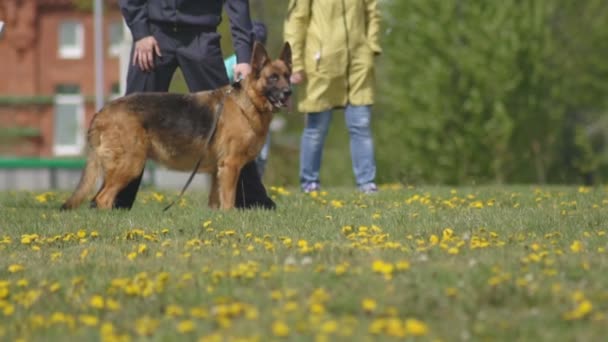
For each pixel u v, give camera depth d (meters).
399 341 6.94
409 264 9.14
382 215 13.18
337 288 8.32
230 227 12.16
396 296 8.02
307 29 17.73
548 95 55.19
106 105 14.02
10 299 8.63
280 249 10.41
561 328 7.21
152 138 13.94
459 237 11.02
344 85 17.70
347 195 16.84
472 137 53.09
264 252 10.25
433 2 54.22
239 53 14.23
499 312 7.68
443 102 53.69
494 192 17.64
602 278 8.50
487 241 10.70
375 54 17.86
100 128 13.94
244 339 6.96
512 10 54.28
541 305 7.83
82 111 64.06
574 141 54.44
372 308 7.64
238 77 14.16
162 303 8.18
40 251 11.02
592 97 56.75
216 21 14.20
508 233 11.43
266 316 7.57
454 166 53.41
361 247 10.24
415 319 7.46
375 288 8.27
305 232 11.66
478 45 53.75
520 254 9.75
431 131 53.59
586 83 56.59
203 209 13.85
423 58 54.38
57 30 64.06
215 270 9.14
